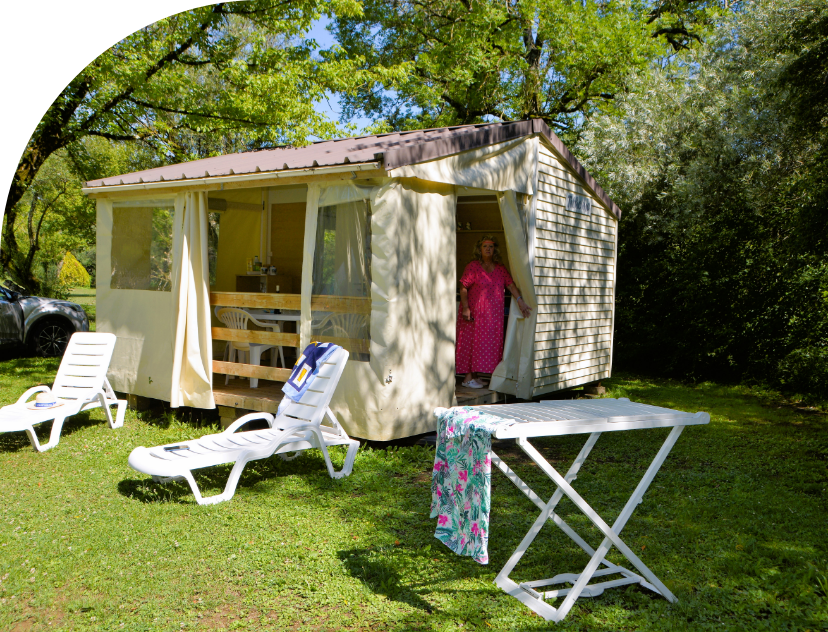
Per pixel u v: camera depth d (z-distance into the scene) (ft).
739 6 51.26
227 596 10.49
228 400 22.06
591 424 9.53
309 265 19.85
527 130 23.97
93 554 12.08
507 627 9.49
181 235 22.70
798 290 31.83
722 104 38.78
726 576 11.25
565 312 28.22
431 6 66.69
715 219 36.45
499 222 31.48
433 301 20.10
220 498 15.03
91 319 57.88
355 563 11.60
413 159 18.29
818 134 28.60
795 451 20.47
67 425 22.90
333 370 16.99
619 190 40.78
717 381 35.58
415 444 19.79
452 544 9.84
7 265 60.13
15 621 9.79
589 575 9.87
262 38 48.60
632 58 60.23
